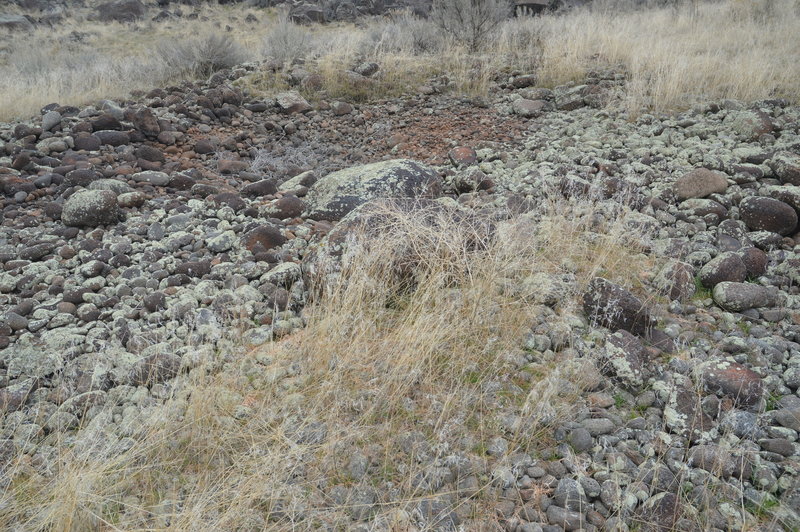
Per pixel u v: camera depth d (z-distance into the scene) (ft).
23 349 11.89
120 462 8.86
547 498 8.41
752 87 26.63
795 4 47.47
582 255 14.30
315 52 39.75
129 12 98.63
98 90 32.94
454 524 7.98
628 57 32.94
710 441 9.17
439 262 13.01
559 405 9.89
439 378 10.71
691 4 57.47
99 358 11.44
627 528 7.91
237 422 9.77
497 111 29.30
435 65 36.29
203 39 39.37
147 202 19.61
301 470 8.81
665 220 16.69
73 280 14.69
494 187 19.61
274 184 21.04
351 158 25.38
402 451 9.23
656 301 13.07
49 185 21.11
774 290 13.11
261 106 30.78
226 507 8.22
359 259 12.80
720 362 10.61
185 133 27.27
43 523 7.88
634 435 9.45
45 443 9.67
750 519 8.00
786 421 9.62
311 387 10.47
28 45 77.46
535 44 38.78
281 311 13.17
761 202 15.66
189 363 11.00
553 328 11.89
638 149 21.56
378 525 7.93
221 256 15.55
